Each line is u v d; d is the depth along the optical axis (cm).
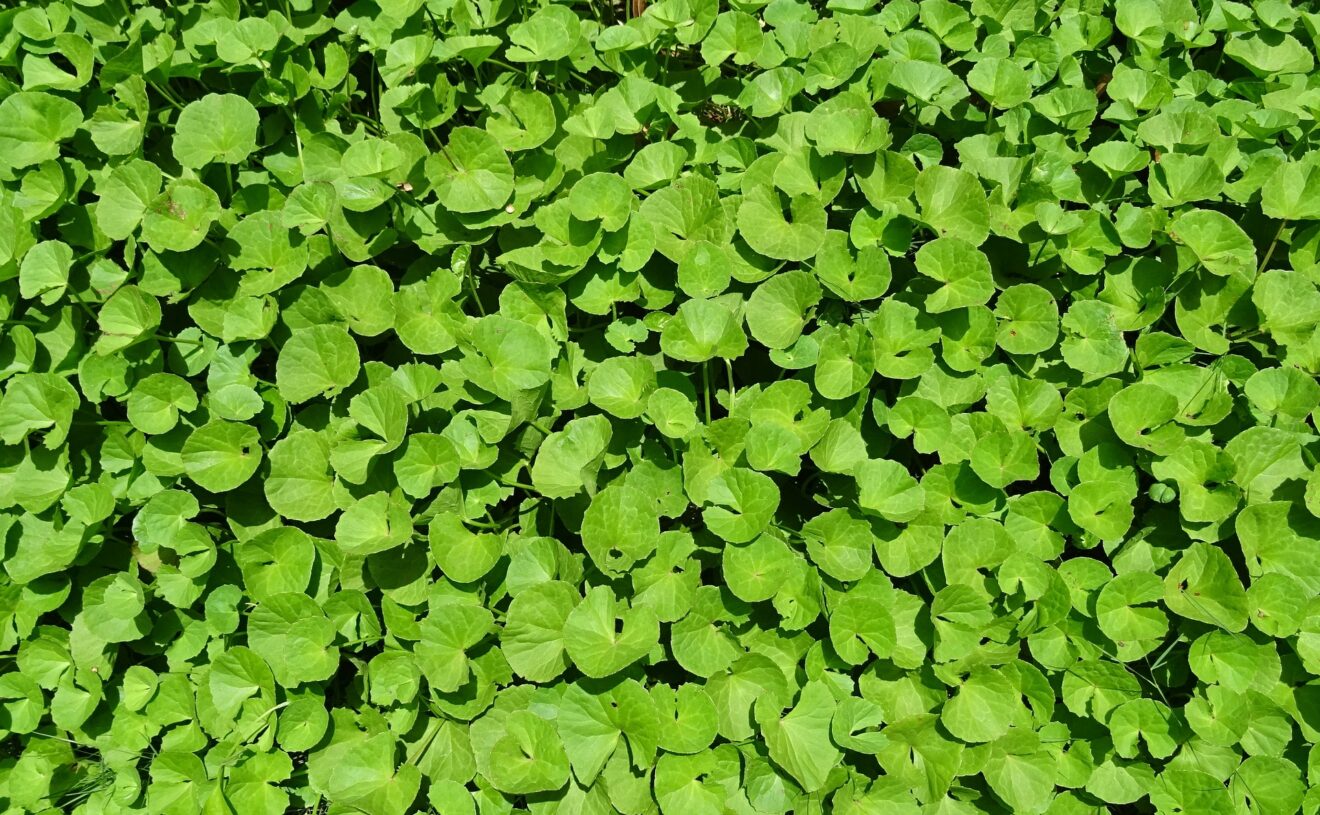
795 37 82
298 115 81
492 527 74
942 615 71
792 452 71
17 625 75
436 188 77
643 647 68
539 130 79
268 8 84
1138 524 73
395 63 79
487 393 74
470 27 82
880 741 67
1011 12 84
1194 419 73
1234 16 83
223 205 79
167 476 75
